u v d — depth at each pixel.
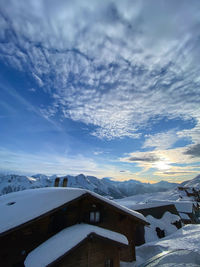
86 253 8.52
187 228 18.84
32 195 11.55
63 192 11.27
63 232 9.98
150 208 27.08
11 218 8.34
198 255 6.99
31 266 7.25
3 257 8.53
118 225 12.99
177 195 86.44
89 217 11.94
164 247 11.80
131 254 12.49
